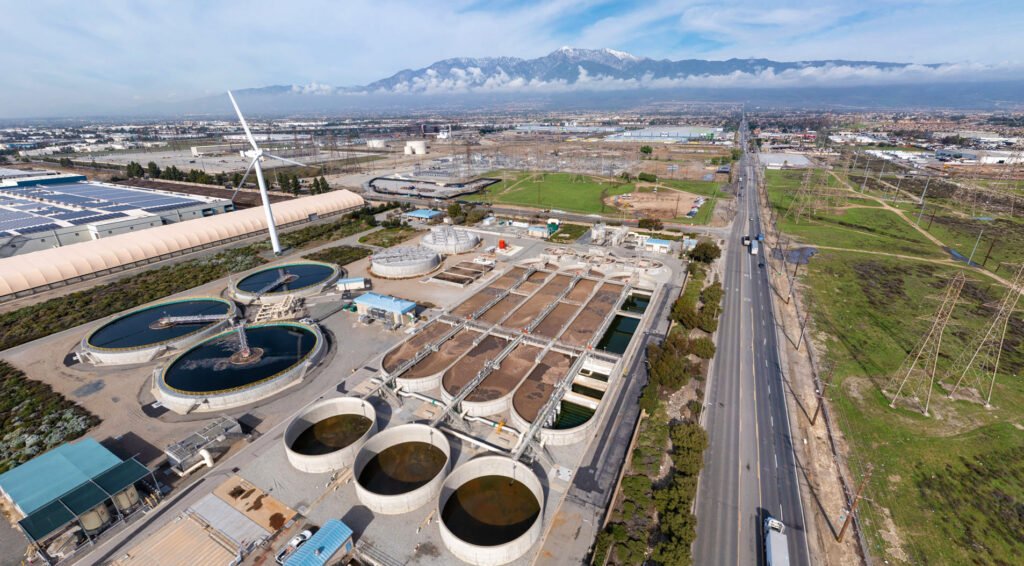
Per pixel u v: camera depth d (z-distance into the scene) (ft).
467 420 230.68
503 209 652.89
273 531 173.17
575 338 302.66
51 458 192.85
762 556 165.48
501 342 297.74
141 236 447.01
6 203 584.40
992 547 169.07
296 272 414.82
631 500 184.55
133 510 182.09
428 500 185.57
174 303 353.72
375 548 166.71
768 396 253.03
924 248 488.02
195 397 239.09
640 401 230.89
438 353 284.82
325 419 235.40
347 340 306.55
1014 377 265.75
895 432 225.15
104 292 374.84
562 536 171.22
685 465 196.44
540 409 232.73
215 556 164.96
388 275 410.52
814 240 517.55
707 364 282.97
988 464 205.67
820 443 219.20
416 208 653.71
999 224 563.48
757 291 385.50
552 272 419.13
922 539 171.83
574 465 204.13
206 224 491.31
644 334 312.91
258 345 294.66
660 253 469.98
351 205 633.61
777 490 193.26
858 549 168.14
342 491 191.42
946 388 256.93
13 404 241.96
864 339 309.22
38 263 380.37
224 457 208.85
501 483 196.75
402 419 232.94
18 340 301.63
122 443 216.13
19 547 166.71
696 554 165.89
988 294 374.84
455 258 458.50
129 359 280.92
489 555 158.20
